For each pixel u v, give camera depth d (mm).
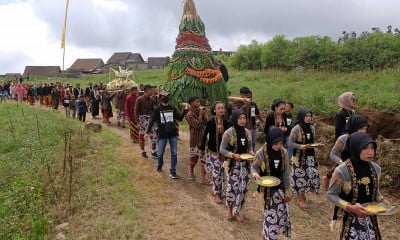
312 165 7445
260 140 12023
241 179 6473
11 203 7559
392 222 6926
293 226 6695
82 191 8031
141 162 10297
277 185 5113
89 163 9883
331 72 23219
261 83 22609
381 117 11156
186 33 10906
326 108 12578
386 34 26250
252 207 7551
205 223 6746
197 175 9375
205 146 7766
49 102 25516
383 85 15391
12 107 23484
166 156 10984
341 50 25281
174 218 6914
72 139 12172
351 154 4074
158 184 8633
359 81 17422
